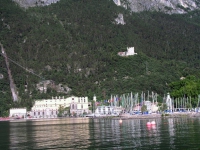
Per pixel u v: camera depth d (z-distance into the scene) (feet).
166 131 472.44
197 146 339.57
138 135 441.27
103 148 351.67
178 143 360.69
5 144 418.10
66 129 594.65
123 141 391.65
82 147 363.15
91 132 511.40
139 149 337.52
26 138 473.67
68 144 389.19
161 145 353.72
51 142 413.59
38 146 386.11
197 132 441.68
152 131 481.87
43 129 627.05
